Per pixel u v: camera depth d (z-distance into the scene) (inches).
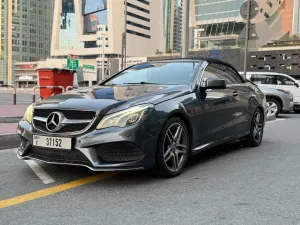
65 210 140.6
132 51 4458.7
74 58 1393.9
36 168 201.3
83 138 158.2
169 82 209.5
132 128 158.9
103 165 157.8
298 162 222.2
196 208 142.6
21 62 5191.9
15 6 5462.6
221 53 2600.9
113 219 131.6
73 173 191.3
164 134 172.1
